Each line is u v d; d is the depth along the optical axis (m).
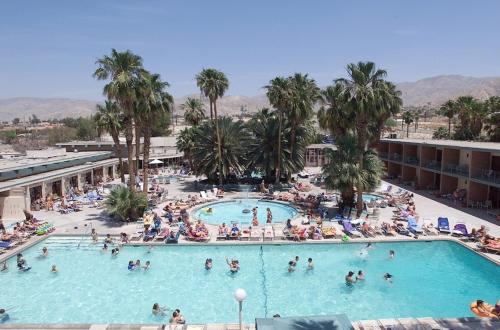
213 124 44.81
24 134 137.88
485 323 12.64
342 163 29.31
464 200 34.16
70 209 32.06
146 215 28.17
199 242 24.30
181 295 18.02
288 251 23.48
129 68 29.55
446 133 70.88
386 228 25.70
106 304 17.16
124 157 59.19
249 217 32.47
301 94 41.25
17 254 21.97
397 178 49.25
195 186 44.91
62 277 19.94
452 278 19.83
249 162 45.06
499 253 21.78
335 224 28.12
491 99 60.16
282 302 17.36
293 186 43.56
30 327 13.23
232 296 17.91
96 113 45.03
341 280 19.61
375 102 27.22
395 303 17.25
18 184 30.72
